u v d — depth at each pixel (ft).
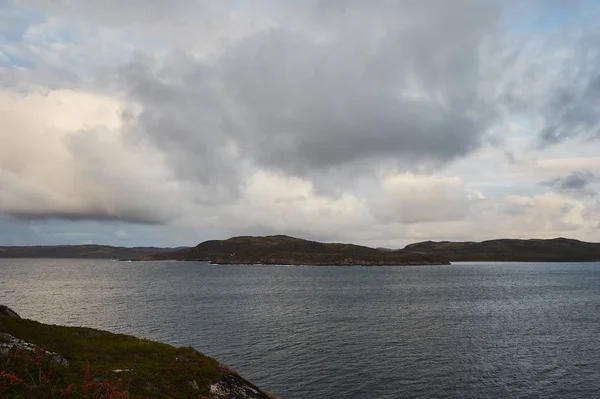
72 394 63.31
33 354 70.90
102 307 333.01
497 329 236.22
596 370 157.58
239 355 176.45
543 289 481.46
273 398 99.96
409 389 136.56
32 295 427.74
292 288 508.12
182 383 86.17
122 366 85.81
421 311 307.37
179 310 314.76
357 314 292.81
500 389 137.49
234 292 459.32
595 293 436.35
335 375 150.00
